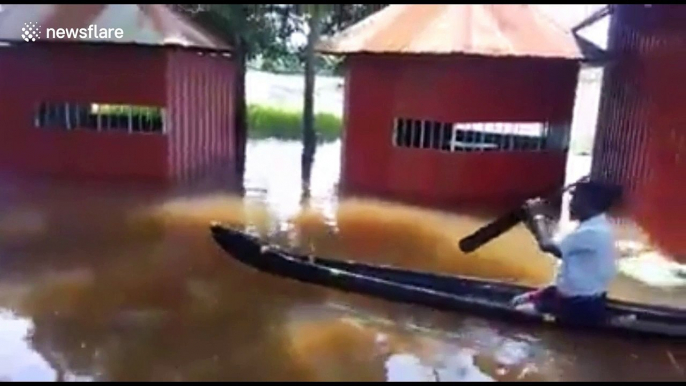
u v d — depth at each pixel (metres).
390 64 8.84
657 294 5.77
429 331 5.03
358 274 5.66
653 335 4.74
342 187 9.59
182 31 9.17
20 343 4.66
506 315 4.98
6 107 9.38
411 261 6.65
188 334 4.88
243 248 6.17
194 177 9.92
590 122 13.18
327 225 7.79
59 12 9.16
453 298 5.11
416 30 8.70
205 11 10.79
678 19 6.88
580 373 4.47
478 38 8.31
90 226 7.44
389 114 8.95
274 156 11.80
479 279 5.64
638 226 7.64
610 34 9.04
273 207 8.49
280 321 5.13
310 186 9.66
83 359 4.46
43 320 5.04
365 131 9.29
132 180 9.39
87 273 6.01
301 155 11.95
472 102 8.47
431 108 8.56
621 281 6.07
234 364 4.45
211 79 10.33
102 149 9.35
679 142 6.75
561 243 4.89
